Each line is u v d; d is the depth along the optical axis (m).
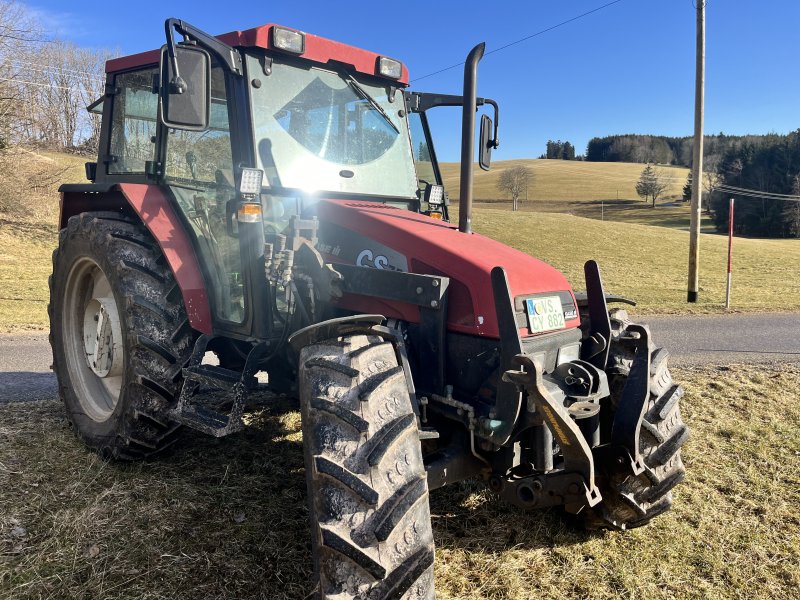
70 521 2.93
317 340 2.54
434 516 3.32
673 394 3.09
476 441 2.73
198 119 2.78
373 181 3.72
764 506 3.55
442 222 3.41
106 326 3.86
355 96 3.73
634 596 2.71
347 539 2.02
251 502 3.26
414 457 2.21
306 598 2.41
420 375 2.81
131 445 3.46
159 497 3.23
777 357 7.88
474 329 2.67
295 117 3.43
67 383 4.09
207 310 3.46
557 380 2.71
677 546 3.13
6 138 18.92
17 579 2.51
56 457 3.66
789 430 4.83
